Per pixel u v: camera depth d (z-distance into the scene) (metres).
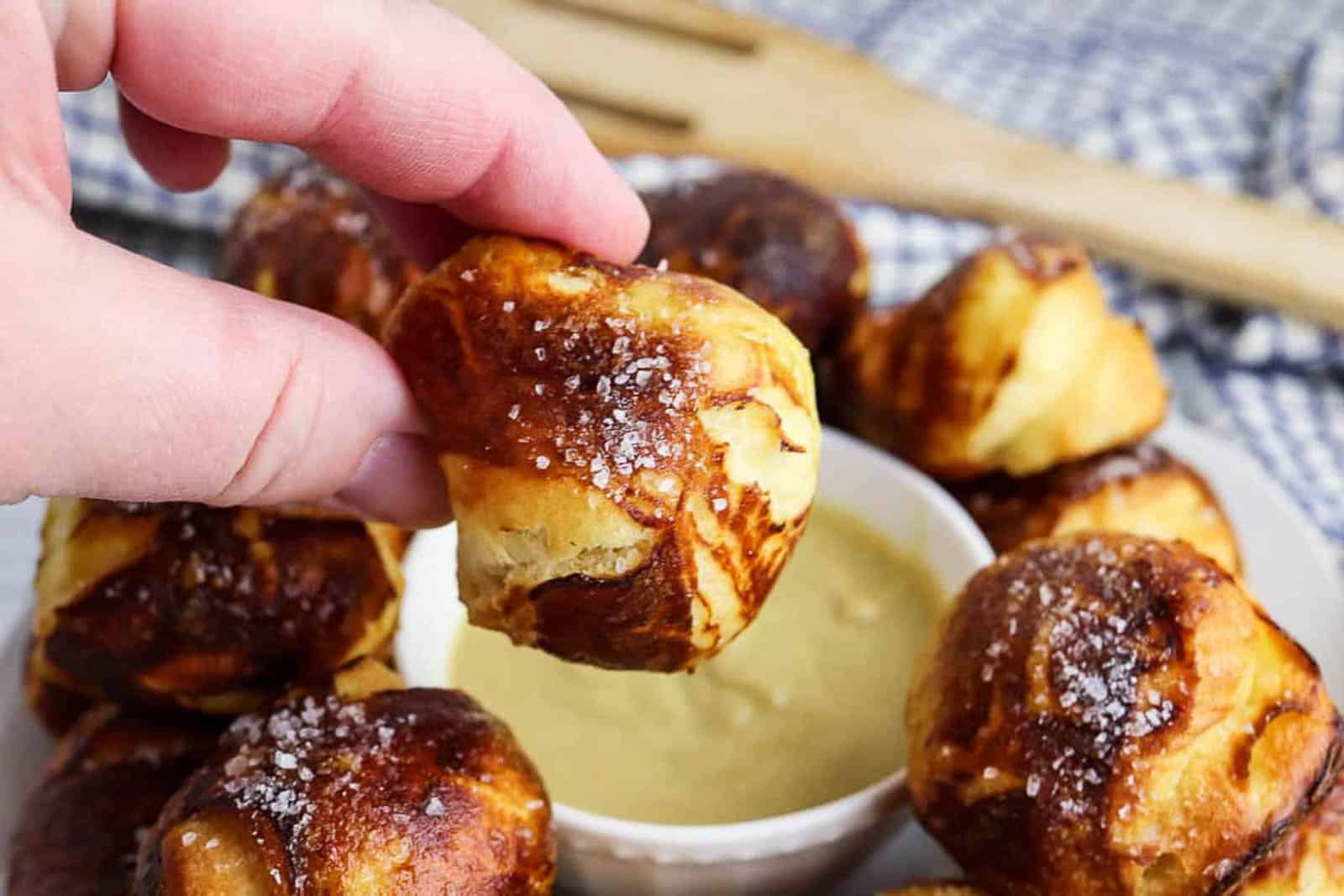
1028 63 0.48
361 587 0.27
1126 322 0.32
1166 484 0.31
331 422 0.21
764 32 0.48
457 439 0.22
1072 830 0.23
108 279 0.20
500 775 0.23
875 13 0.50
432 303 0.22
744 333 0.22
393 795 0.22
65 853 0.26
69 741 0.27
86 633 0.26
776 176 0.34
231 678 0.26
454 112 0.23
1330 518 0.36
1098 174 0.43
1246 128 0.45
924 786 0.25
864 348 0.32
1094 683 0.23
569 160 0.24
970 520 0.30
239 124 0.23
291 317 0.21
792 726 0.28
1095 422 0.31
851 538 0.31
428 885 0.22
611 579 0.21
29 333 0.19
